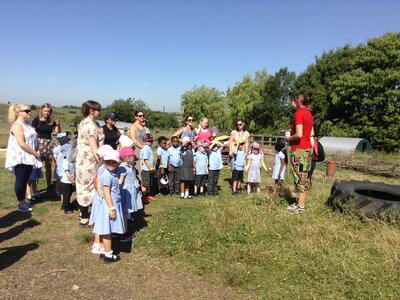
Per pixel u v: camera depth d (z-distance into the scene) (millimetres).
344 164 19875
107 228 4191
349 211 5211
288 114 53125
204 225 5375
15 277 3863
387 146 32219
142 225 5742
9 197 7344
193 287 3689
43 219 5941
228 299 3445
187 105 55688
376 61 33500
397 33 33938
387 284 3533
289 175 10125
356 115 34906
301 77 47344
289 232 4883
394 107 31656
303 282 3682
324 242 4445
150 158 7410
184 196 7988
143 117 7547
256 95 52688
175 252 4551
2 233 5246
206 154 8664
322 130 38844
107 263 4266
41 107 7812
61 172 6777
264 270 3977
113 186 4289
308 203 6035
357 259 3992
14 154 5926
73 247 4766
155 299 3451
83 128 5395
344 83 34750
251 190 9125
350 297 3373
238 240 4754
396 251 4066
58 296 3484
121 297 3486
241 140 8781
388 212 4969
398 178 16766
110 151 4246
